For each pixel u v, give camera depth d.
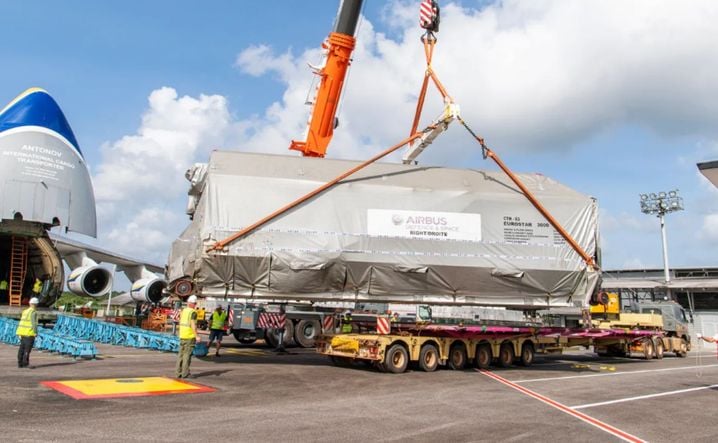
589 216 14.55
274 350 18.47
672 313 25.41
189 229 14.38
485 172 14.58
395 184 13.70
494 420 7.69
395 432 6.68
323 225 12.94
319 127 18.31
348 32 18.42
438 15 16.42
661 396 10.83
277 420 7.08
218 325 15.45
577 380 13.15
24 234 23.73
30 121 25.52
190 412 7.32
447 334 14.19
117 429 6.18
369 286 13.15
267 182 12.98
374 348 13.05
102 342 18.48
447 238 13.50
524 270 13.77
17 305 24.39
